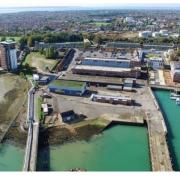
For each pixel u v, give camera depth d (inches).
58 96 3344.0
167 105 3134.8
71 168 1998.0
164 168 1952.5
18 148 2272.4
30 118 2689.5
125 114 2829.7
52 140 2379.4
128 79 3838.6
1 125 2650.1
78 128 2568.9
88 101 3179.1
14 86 3818.9
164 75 4094.5
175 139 2405.3
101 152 2212.1
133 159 2117.4
